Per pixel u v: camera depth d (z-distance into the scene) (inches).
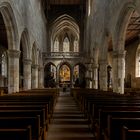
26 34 1034.7
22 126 223.6
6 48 1626.5
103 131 298.0
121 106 322.7
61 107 772.0
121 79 828.0
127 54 1684.3
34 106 329.7
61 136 370.9
